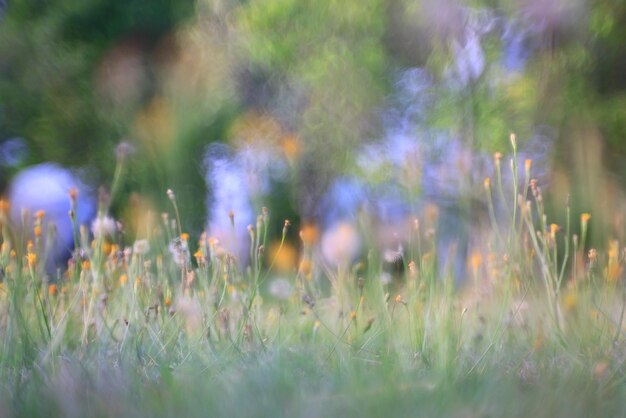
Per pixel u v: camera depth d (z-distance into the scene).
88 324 6.13
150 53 22.28
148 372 5.49
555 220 10.84
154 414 4.39
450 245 7.07
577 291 6.34
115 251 7.19
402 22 16.95
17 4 23.16
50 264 7.67
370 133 17.48
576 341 5.84
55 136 21.86
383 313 6.34
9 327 5.75
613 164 14.52
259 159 17.31
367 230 7.46
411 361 5.66
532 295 6.46
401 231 7.68
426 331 5.97
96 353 5.81
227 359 5.59
